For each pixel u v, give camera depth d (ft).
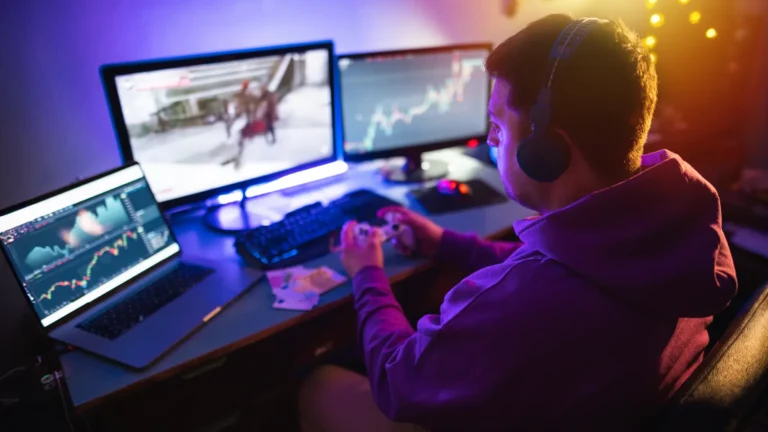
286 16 5.14
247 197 5.12
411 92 5.32
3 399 3.17
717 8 5.33
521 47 2.29
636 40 2.20
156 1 4.46
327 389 3.88
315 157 5.05
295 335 4.97
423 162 6.10
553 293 2.21
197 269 4.02
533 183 2.49
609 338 2.15
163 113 4.10
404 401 2.60
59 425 3.14
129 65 3.83
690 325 2.46
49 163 4.37
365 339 3.18
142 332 3.37
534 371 2.20
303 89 4.73
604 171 2.29
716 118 5.72
